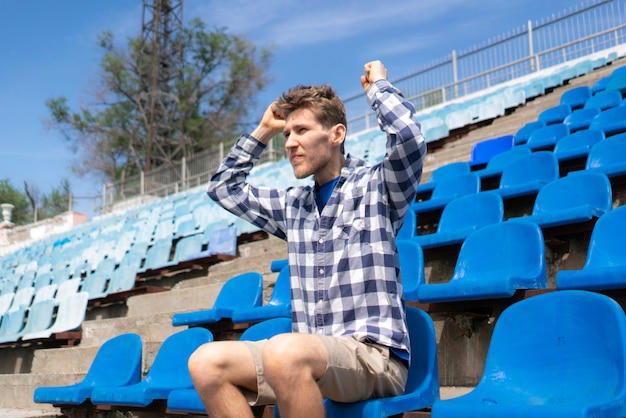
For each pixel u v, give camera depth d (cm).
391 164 240
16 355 801
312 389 202
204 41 3678
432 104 1547
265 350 203
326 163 253
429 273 482
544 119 878
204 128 3625
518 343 246
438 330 374
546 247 423
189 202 1384
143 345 540
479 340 354
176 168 2022
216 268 791
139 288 807
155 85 3512
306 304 244
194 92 3628
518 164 588
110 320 710
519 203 536
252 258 739
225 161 286
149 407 380
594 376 219
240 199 280
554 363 232
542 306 244
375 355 225
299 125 251
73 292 887
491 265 369
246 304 482
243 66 3675
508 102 1103
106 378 435
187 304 683
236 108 3712
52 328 752
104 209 2234
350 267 238
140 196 2106
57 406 453
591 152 542
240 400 214
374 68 258
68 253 1387
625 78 877
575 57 1351
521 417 196
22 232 2319
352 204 246
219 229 859
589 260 338
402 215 248
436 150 1071
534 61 1399
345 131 257
